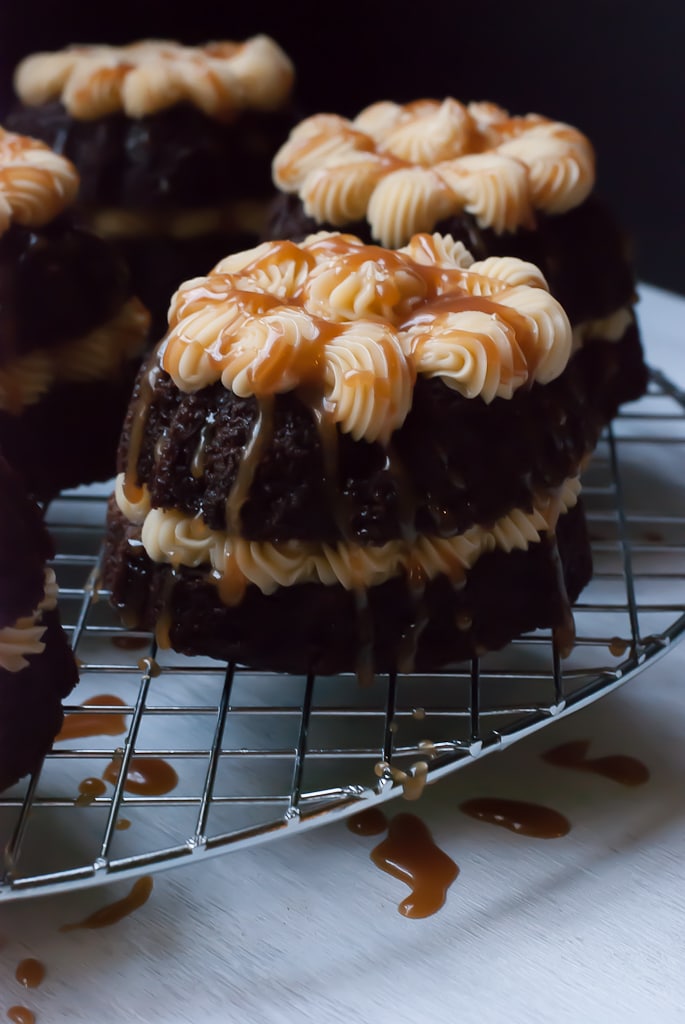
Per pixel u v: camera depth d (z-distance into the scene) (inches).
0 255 16.4
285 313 14.1
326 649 14.4
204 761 14.8
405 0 27.7
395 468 13.9
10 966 13.1
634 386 18.7
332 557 14.1
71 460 17.3
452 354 13.9
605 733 15.1
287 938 13.3
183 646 14.7
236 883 13.7
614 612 16.4
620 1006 12.9
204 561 14.5
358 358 13.8
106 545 15.3
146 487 14.7
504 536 14.5
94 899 13.6
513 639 14.9
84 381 17.1
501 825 14.3
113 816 13.2
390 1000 12.9
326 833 14.2
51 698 13.9
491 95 28.7
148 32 26.2
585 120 28.0
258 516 14.0
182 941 13.3
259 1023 12.8
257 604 14.4
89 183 19.8
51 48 25.5
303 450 13.9
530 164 17.4
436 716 15.2
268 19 27.3
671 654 16.0
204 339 14.1
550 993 13.0
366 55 28.3
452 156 17.7
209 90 19.9
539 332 14.4
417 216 16.9
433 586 14.4
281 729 15.1
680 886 13.8
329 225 17.4
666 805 14.4
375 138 18.3
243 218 20.4
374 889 13.7
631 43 26.6
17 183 16.5
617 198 28.4
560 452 14.6
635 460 18.9
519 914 13.5
